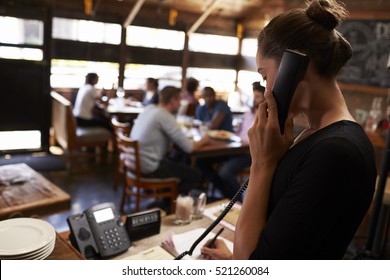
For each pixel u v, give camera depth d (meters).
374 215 2.17
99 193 3.69
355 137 0.63
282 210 0.63
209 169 3.66
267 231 0.65
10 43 4.76
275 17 0.73
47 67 5.07
